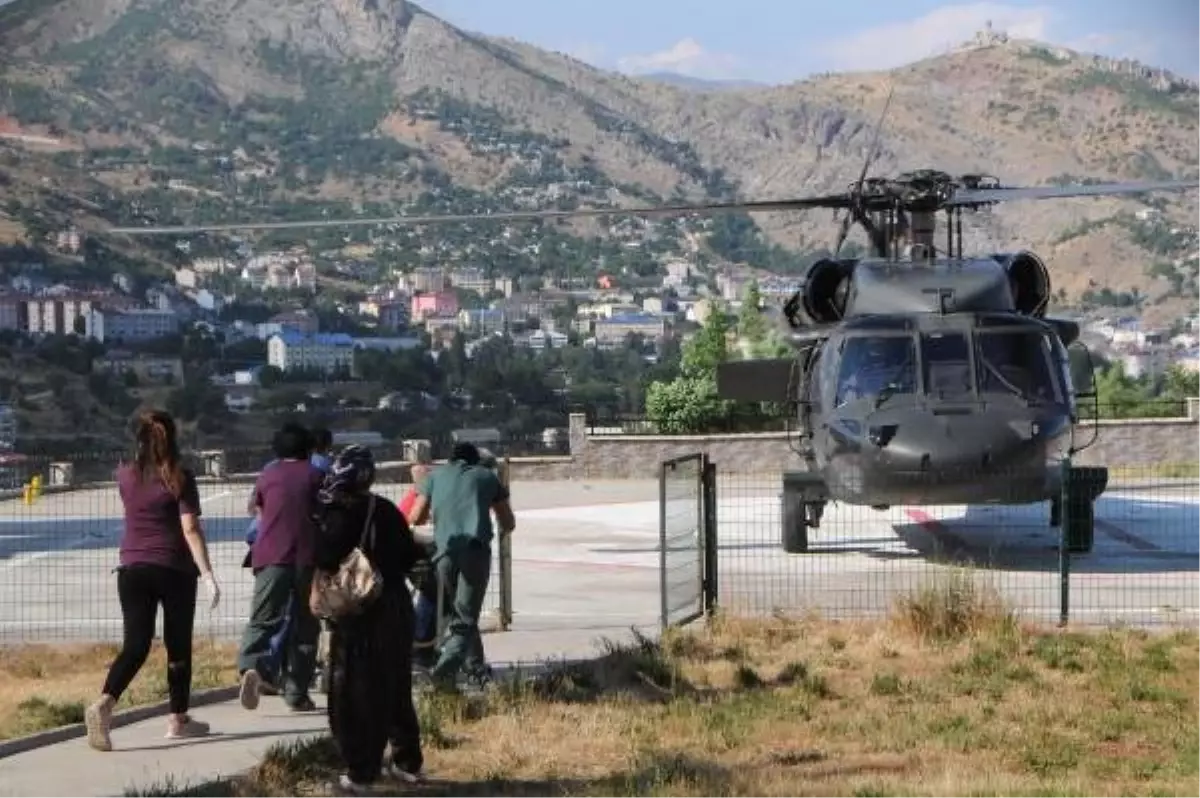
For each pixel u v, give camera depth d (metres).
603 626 20.77
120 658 13.96
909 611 19.02
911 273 26.58
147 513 14.05
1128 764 13.26
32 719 15.16
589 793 12.29
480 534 16.03
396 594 12.76
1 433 121.44
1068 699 15.68
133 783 12.70
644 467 46.50
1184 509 34.59
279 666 15.63
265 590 15.39
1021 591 22.81
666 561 20.61
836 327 26.36
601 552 29.30
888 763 13.35
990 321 25.45
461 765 13.52
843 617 20.52
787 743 14.17
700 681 16.72
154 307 185.62
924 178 28.64
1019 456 23.70
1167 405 48.06
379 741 12.62
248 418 140.75
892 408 24.61
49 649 19.56
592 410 50.47
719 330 59.78
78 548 31.27
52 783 12.76
